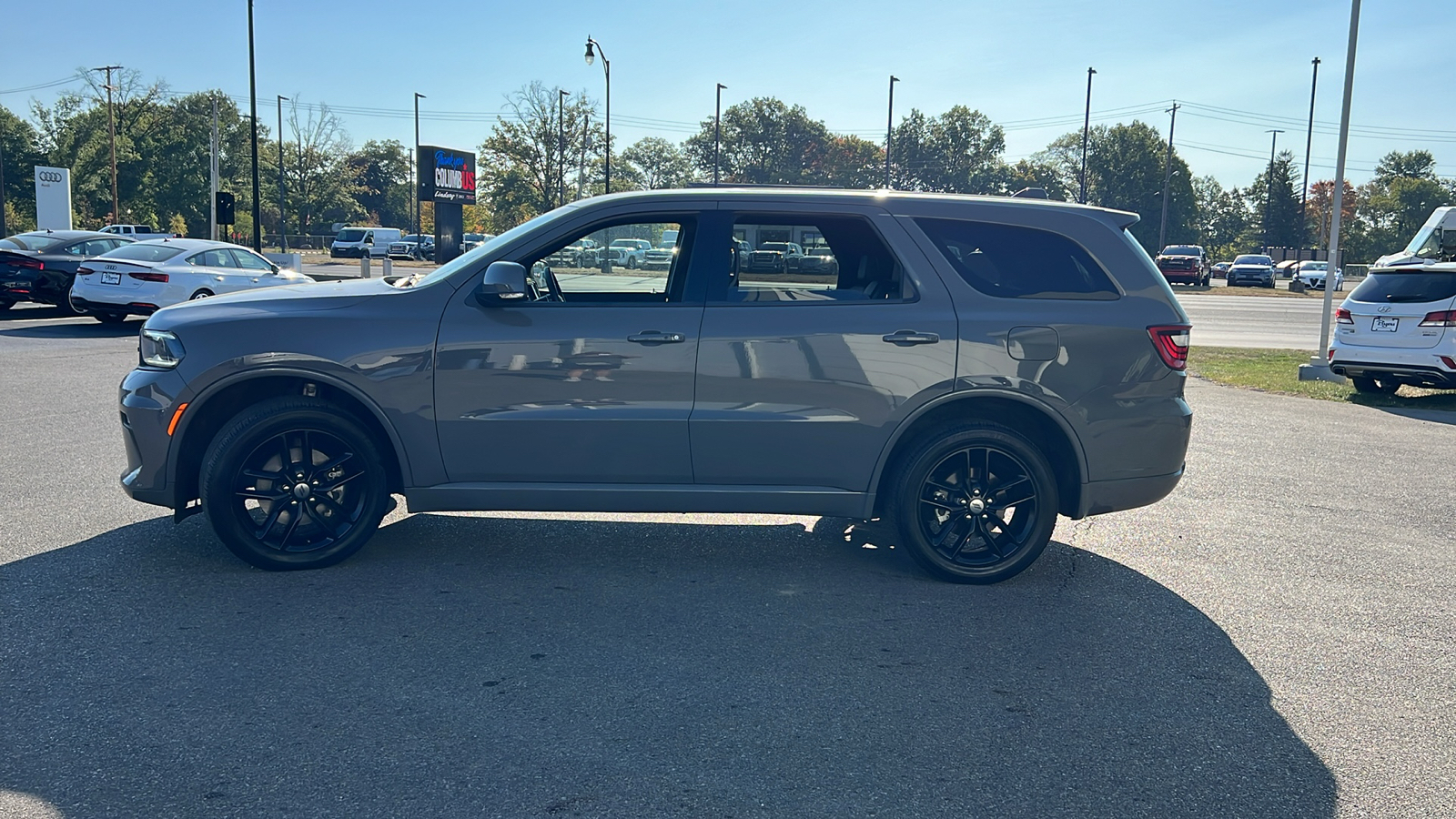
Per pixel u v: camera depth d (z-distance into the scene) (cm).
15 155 8344
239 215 9012
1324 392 1277
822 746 329
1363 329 1223
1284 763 326
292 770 305
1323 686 387
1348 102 1409
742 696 366
